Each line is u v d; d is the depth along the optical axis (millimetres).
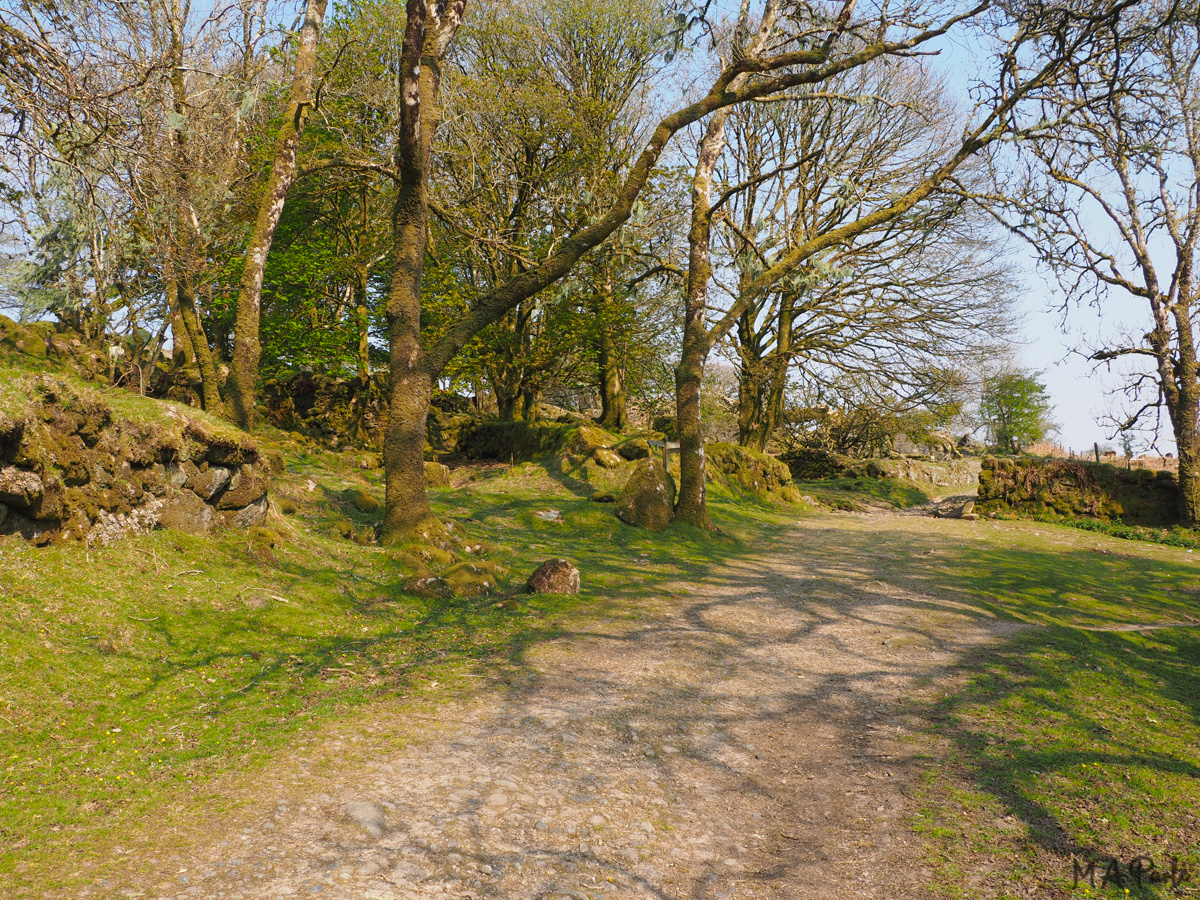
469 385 28906
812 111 24828
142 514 7254
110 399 7480
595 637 7738
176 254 11883
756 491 22016
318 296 24297
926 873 3699
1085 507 20734
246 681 5578
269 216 12078
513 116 20484
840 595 10633
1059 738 5613
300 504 11156
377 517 12078
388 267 26641
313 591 7789
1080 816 4332
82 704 4785
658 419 33438
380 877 3271
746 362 25047
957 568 12992
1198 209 19562
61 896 2959
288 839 3545
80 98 6758
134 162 7684
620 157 23062
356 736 4863
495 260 20922
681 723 5707
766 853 3914
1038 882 3611
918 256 24844
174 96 10750
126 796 3879
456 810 3971
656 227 20531
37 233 10703
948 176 14820
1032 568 13164
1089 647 8438
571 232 21016
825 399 28609
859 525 19156
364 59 19375
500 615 8180
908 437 34938
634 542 13312
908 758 5223
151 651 5688
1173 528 19359
